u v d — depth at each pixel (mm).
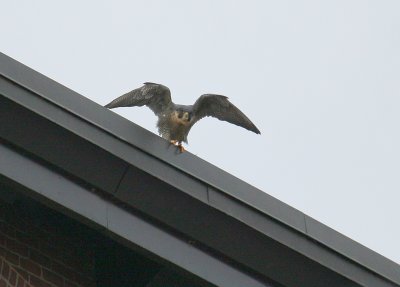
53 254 12805
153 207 12391
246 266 13078
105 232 12062
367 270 13734
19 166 11648
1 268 12016
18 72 11773
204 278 12578
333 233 13617
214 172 12852
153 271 12977
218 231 12742
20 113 11648
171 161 12531
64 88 12078
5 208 12695
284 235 13117
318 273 13375
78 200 11938
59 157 11883
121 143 12219
